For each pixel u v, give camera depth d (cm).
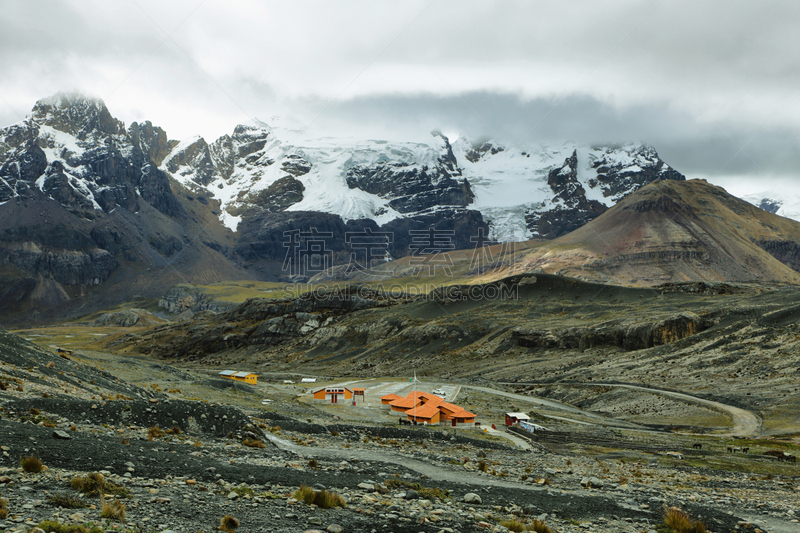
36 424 2823
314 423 5569
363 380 17750
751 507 2872
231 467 2509
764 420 9681
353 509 1984
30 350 6225
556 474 3738
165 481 2077
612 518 2333
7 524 1371
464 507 2266
